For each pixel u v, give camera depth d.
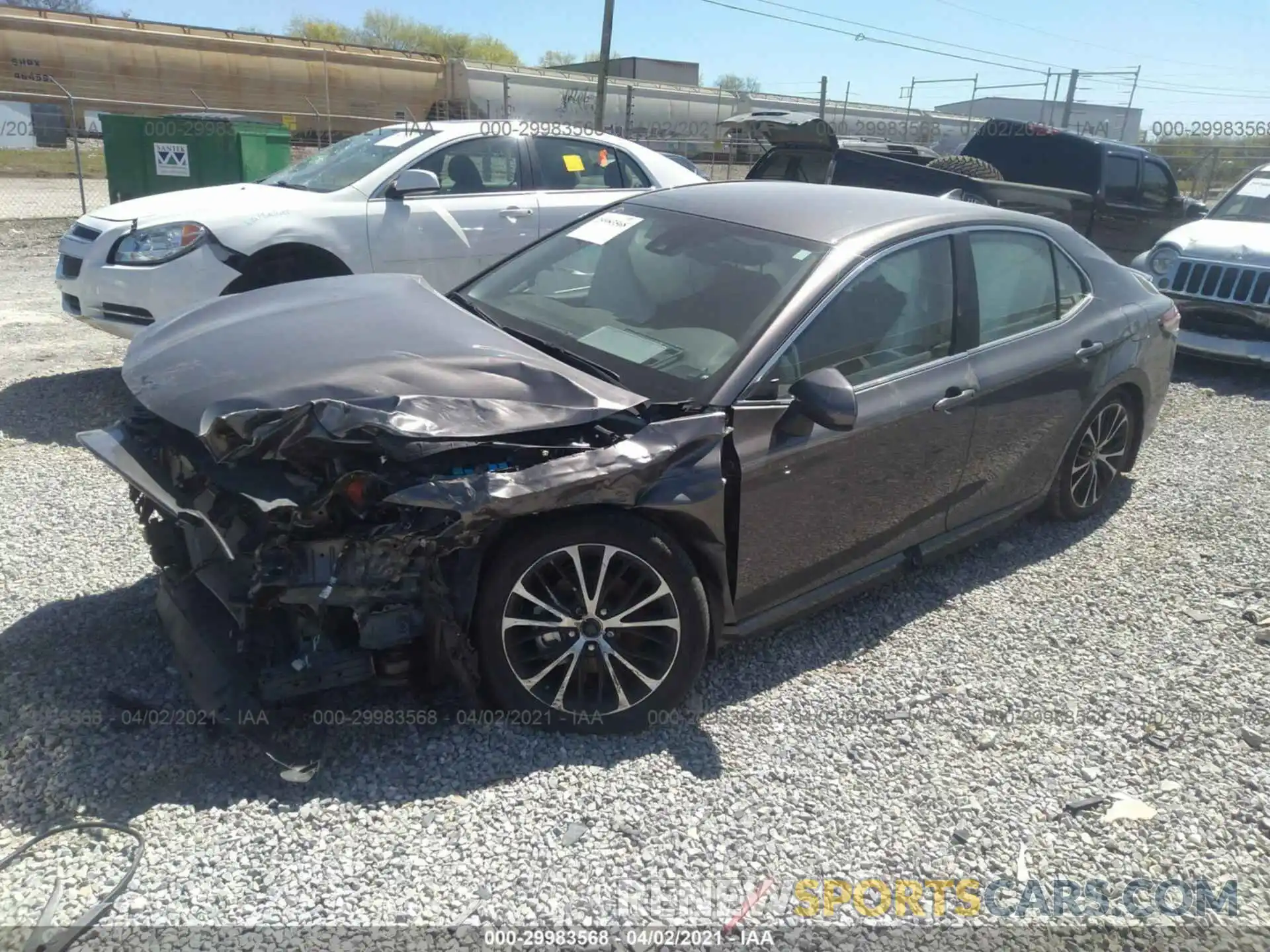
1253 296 8.05
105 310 6.28
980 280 4.30
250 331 3.52
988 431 4.26
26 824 2.72
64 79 21.06
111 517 4.69
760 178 11.65
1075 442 4.92
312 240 6.53
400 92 24.25
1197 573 4.70
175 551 3.53
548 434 3.12
